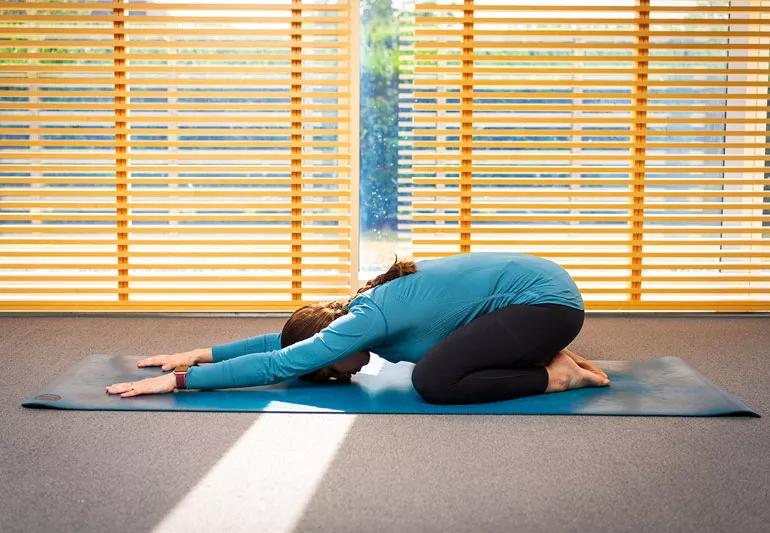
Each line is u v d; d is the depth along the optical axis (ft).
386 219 16.98
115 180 15.83
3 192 15.85
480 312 10.09
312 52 16.02
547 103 16.24
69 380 10.73
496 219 16.12
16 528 6.86
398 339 10.09
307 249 16.25
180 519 7.05
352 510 7.23
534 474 8.03
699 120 15.84
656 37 16.26
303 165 16.20
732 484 7.82
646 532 6.88
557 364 10.46
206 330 14.53
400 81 16.84
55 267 15.84
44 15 15.48
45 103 15.71
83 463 8.21
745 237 16.80
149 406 9.77
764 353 13.08
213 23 15.81
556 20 15.67
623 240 16.15
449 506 7.33
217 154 15.92
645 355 12.93
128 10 15.67
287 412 9.70
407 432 9.12
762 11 15.44
